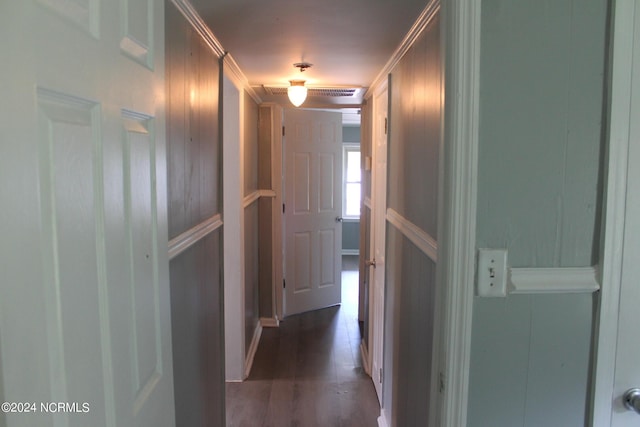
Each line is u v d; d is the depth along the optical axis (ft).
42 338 2.01
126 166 2.92
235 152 10.36
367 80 9.97
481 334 3.71
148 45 3.32
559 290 3.67
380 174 9.87
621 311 3.70
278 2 5.16
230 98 10.19
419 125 5.80
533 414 3.80
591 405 3.78
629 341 3.72
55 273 2.10
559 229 3.65
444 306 3.80
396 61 7.62
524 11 3.49
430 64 5.18
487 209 3.61
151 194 3.41
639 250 3.66
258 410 9.35
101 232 2.56
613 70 3.52
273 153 13.89
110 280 2.67
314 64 8.47
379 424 8.82
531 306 3.70
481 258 3.62
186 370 5.41
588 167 3.62
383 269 9.23
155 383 3.47
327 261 15.92
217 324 7.37
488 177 3.59
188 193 5.49
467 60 3.49
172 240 4.80
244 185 10.95
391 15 5.56
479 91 3.52
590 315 3.73
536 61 3.53
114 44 2.72
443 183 3.80
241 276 10.56
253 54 7.68
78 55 2.29
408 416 6.43
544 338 3.73
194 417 5.84
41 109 1.99
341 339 13.14
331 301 16.12
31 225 1.92
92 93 2.44
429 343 5.15
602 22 3.52
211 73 6.90
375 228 10.62
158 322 3.55
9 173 1.79
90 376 2.45
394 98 8.03
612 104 3.55
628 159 3.59
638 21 3.51
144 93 3.24
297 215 14.93
